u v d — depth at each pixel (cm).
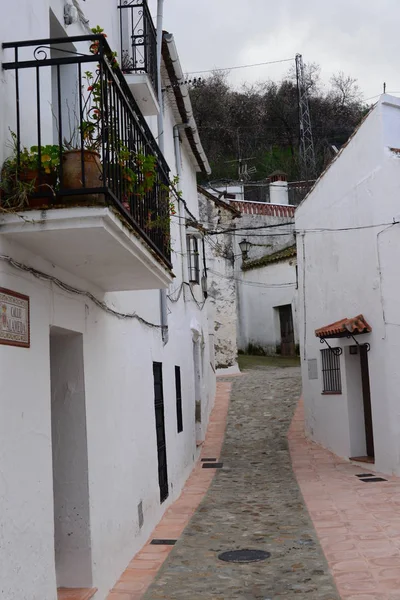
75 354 526
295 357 2434
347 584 546
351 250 1234
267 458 1291
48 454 427
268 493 976
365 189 1161
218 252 2191
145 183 515
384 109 1105
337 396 1302
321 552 648
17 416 381
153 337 828
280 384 1944
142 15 859
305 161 3816
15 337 384
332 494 941
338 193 1299
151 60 892
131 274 527
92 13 672
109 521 565
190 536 733
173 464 944
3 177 385
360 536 700
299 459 1275
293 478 1091
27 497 388
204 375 1541
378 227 1109
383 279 1093
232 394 1878
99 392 564
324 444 1380
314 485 1020
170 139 1162
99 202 383
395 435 1061
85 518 510
